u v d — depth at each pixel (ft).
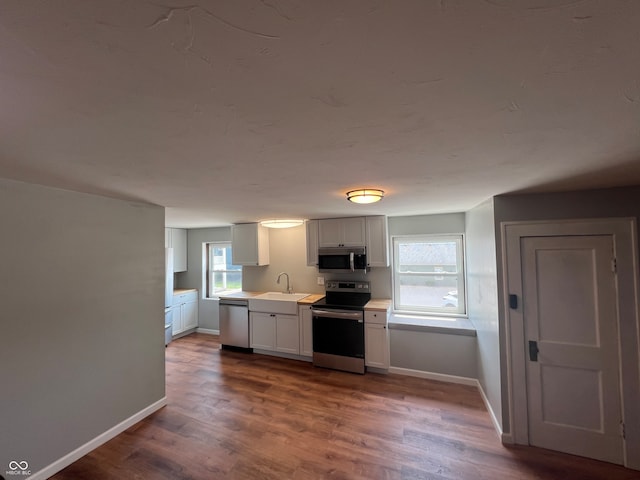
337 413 9.04
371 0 1.65
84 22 1.75
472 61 2.19
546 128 3.47
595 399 7.06
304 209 10.43
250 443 7.65
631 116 3.15
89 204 7.47
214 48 1.99
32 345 6.36
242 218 13.05
